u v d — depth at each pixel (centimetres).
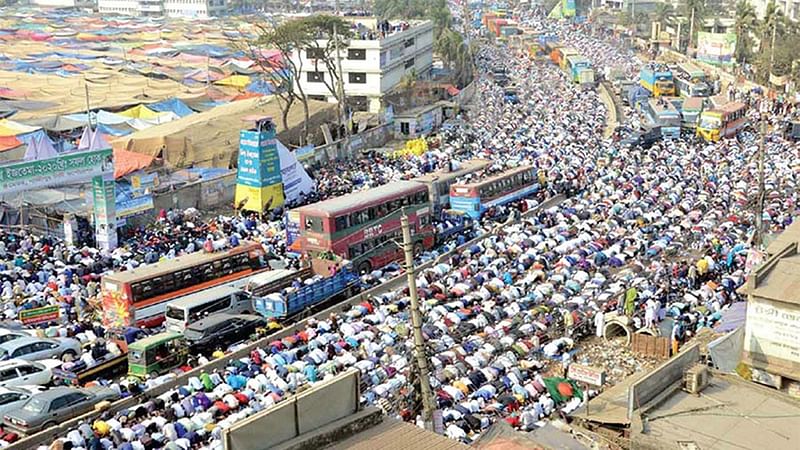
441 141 8625
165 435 3102
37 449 3077
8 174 4934
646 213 6003
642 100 11006
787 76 12294
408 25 12638
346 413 1775
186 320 4153
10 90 10694
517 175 6562
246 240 5250
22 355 3762
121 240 5581
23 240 5328
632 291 4191
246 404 3344
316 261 4806
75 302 4462
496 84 13462
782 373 2586
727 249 5100
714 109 9156
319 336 3903
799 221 3628
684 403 2209
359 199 5184
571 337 4038
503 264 4953
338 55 9338
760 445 2005
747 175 7056
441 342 3778
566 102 11444
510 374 3516
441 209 6162
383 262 5244
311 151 7831
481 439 2069
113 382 3762
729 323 3841
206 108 10031
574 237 5469
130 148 7400
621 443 2384
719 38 13950
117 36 18000
